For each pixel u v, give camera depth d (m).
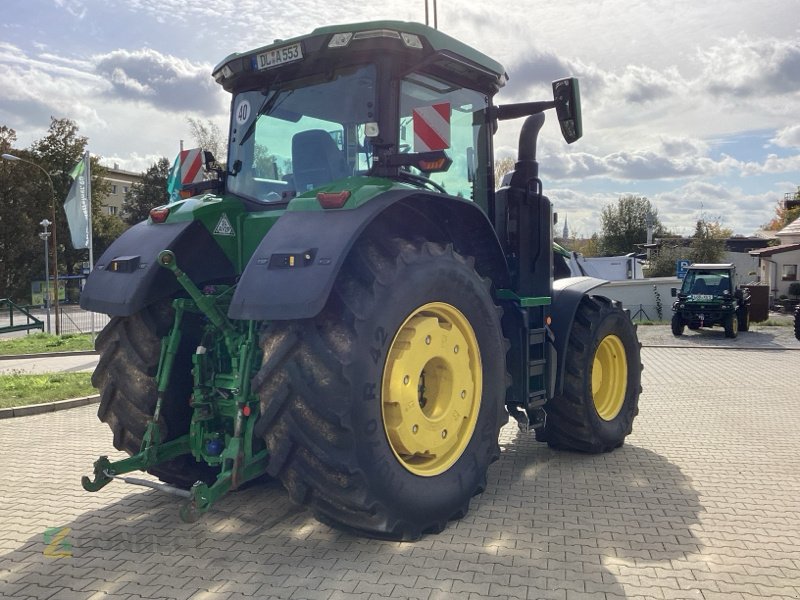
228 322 3.72
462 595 2.95
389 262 3.42
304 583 3.10
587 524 3.82
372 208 3.29
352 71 3.90
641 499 4.26
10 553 3.56
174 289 3.83
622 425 5.55
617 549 3.46
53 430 6.75
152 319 3.90
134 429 3.92
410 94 4.03
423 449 3.58
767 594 2.97
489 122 4.77
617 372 5.73
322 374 3.12
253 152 4.23
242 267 4.12
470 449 3.88
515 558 3.35
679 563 3.29
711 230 45.41
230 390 3.67
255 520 3.96
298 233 3.28
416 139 3.71
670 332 19.97
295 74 4.08
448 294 3.70
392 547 3.51
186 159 4.47
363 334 3.19
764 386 8.95
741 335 18.88
